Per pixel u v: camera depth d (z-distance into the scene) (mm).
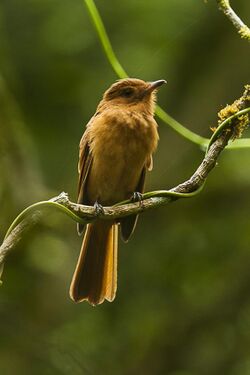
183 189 8227
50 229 12852
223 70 15023
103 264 9719
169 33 14320
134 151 9797
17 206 13062
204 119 14945
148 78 14523
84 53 14375
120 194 10195
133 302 14211
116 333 13930
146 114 9961
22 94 14742
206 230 14391
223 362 13680
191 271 14242
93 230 9797
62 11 14102
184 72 14945
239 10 14688
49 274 13398
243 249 14242
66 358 13273
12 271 12984
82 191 10148
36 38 14336
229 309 13984
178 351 13797
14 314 13406
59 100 14820
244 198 14609
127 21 14234
